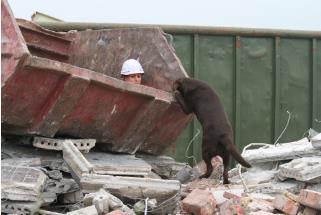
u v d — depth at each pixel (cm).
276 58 1092
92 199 491
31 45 805
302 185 636
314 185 634
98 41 829
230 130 705
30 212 509
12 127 614
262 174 698
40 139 613
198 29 1050
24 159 582
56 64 573
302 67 1111
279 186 639
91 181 518
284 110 1106
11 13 553
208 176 725
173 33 1050
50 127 609
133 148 700
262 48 1089
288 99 1109
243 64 1083
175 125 741
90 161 621
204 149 713
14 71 546
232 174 748
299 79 1111
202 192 542
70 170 556
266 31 1079
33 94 581
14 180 516
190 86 731
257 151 754
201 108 720
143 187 527
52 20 1094
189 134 1046
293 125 1113
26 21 798
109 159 648
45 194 552
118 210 471
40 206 531
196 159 1047
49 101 596
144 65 788
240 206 513
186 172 745
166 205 536
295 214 518
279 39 1092
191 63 1059
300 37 1102
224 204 522
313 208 510
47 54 827
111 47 817
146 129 698
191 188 638
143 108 676
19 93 570
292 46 1105
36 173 540
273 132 1102
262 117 1096
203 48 1064
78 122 632
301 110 1116
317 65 1116
